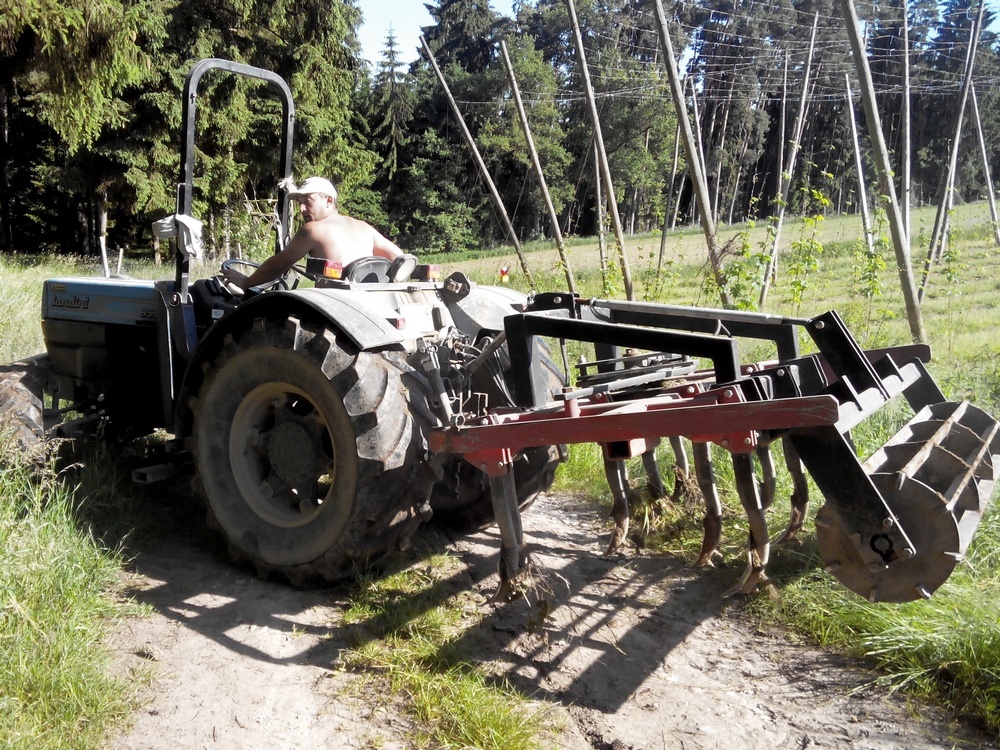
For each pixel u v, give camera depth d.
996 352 7.84
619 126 51.72
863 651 2.88
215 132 22.28
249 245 16.88
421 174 52.62
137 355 4.43
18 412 3.93
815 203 8.44
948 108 46.28
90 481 3.81
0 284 9.48
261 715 2.47
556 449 3.92
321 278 3.49
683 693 2.68
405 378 3.17
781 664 2.87
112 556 3.40
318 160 25.11
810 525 3.76
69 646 2.56
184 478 4.60
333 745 2.34
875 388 2.83
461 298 3.81
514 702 2.57
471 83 53.91
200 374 3.61
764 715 2.55
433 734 2.40
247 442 3.45
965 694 2.61
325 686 2.65
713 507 3.15
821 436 2.40
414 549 3.75
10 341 6.66
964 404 3.13
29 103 21.47
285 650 2.86
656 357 3.77
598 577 3.59
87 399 4.39
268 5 22.78
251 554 3.37
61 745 2.22
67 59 11.87
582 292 13.31
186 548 3.70
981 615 2.83
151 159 21.30
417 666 2.76
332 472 3.30
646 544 3.91
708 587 3.47
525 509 4.07
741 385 2.62
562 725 2.48
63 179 21.55
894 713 2.55
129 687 2.54
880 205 8.57
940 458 2.75
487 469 2.89
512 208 56.38
